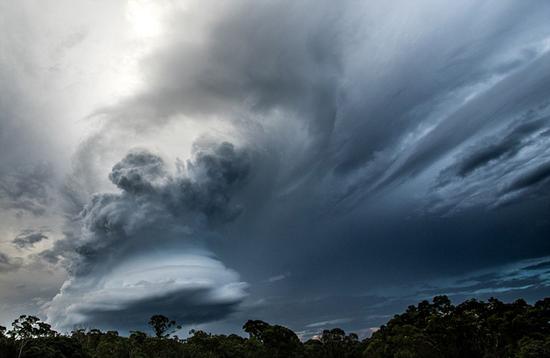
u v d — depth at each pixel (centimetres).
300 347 13225
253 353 11544
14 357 7788
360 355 13062
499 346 9306
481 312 10938
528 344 7925
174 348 10581
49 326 8744
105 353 9444
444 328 10088
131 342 10456
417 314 12038
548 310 10031
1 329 8369
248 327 13900
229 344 11475
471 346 9800
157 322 13288
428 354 8950
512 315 9869
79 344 8738
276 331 13075
